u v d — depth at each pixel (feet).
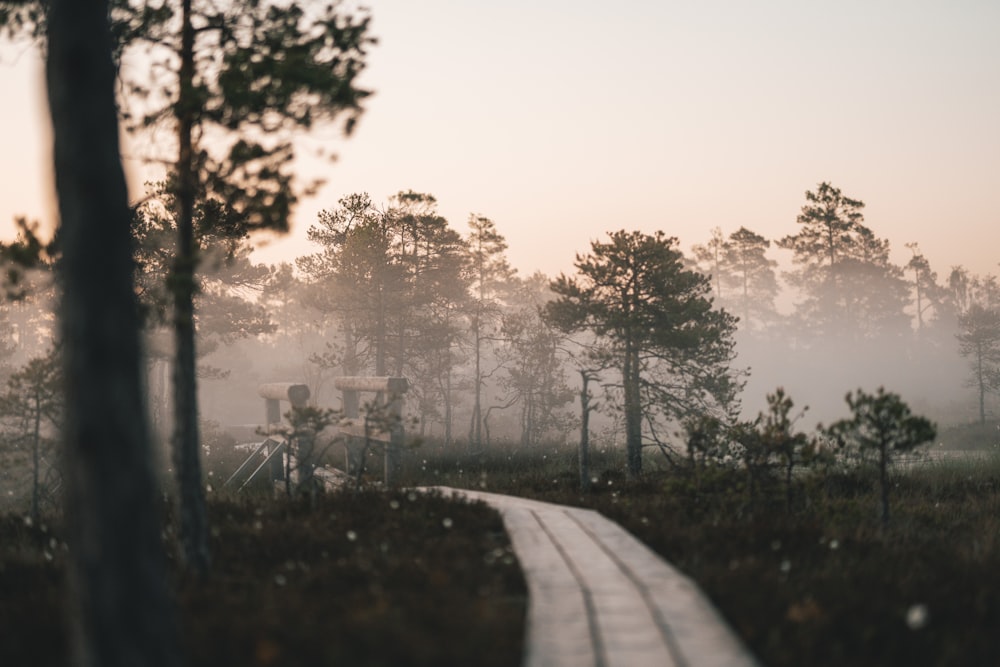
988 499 58.49
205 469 82.74
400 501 43.39
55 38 18.51
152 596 16.57
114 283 17.49
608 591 24.17
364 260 110.22
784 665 18.66
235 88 27.09
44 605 25.02
